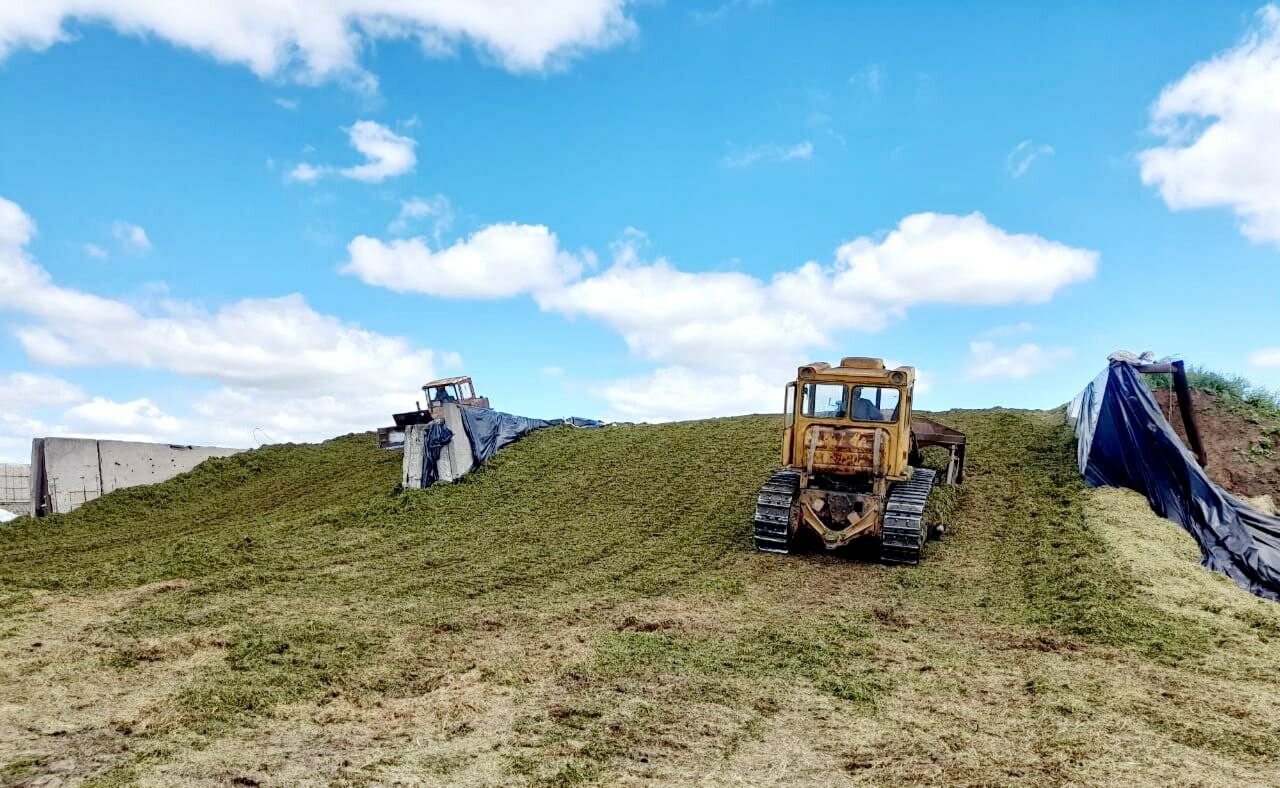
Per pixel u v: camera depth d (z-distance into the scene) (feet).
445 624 29.12
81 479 70.74
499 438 69.05
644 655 25.52
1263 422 55.16
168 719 19.71
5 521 66.08
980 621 30.17
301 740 18.69
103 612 30.96
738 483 55.21
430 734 19.13
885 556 38.81
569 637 27.53
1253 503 47.24
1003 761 18.01
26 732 18.89
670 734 19.25
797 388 41.42
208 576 38.01
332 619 29.86
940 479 50.98
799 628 28.94
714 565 39.19
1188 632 28.30
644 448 66.44
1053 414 68.69
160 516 62.39
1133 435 47.37
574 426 78.84
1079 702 21.86
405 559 41.96
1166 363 49.37
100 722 19.58
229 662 24.49
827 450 39.73
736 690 22.47
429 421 65.82
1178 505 44.32
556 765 17.31
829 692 22.43
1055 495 47.78
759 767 17.52
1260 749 18.83
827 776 17.15
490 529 48.96
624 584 35.88
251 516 58.85
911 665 24.99
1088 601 31.37
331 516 53.26
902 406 40.14
